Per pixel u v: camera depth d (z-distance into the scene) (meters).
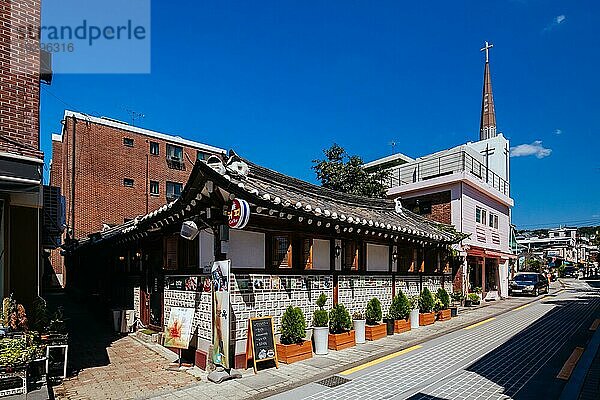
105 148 27.58
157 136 30.36
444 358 8.95
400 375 7.61
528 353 9.47
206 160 7.53
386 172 24.52
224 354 7.27
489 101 40.84
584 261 77.25
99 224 26.59
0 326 6.57
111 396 6.37
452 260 18.23
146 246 11.74
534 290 26.98
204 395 6.40
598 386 6.96
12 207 7.84
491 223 24.84
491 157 28.66
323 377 7.48
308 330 9.26
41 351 6.68
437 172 24.00
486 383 7.11
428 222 17.89
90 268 19.48
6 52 7.24
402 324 11.84
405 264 13.52
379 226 10.66
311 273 9.49
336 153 23.83
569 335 11.92
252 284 8.10
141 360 8.59
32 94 7.49
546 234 94.38
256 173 9.09
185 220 8.61
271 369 7.79
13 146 7.12
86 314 15.75
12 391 5.94
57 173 28.77
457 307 17.05
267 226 8.45
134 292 12.66
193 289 8.59
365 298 11.34
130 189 28.42
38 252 7.99
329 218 8.94
